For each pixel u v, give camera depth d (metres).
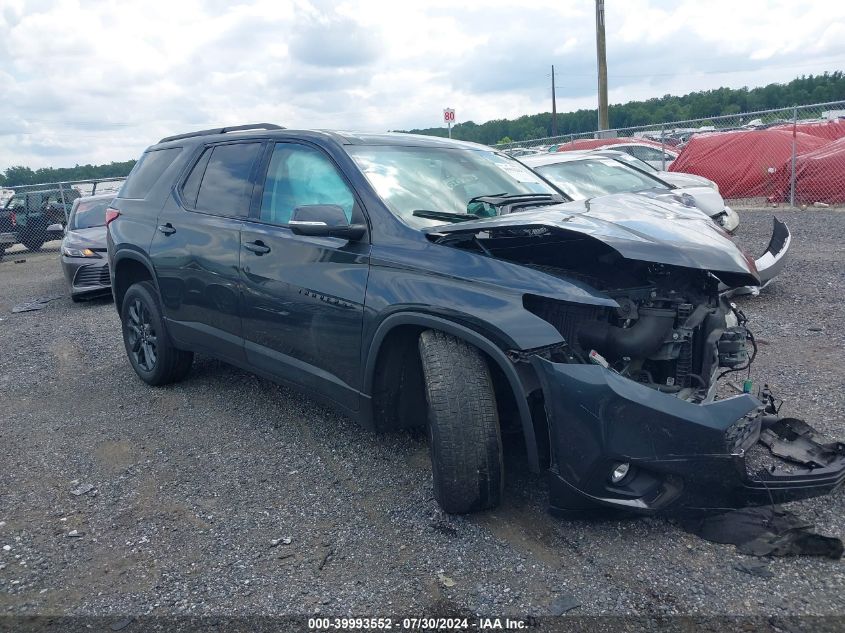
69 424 4.96
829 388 4.66
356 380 3.66
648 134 19.39
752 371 5.10
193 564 3.08
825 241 10.64
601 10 25.86
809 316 6.58
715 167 16.19
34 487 3.95
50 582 2.98
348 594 2.79
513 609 2.63
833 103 14.70
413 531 3.23
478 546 3.07
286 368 4.16
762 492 2.94
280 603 2.76
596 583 2.76
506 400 3.35
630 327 3.18
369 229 3.70
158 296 5.28
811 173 14.77
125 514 3.58
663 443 2.81
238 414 4.93
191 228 4.85
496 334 3.00
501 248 3.51
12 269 16.36
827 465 3.31
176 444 4.46
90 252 10.36
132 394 5.54
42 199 19.33
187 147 5.34
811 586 2.67
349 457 4.11
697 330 3.35
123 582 2.96
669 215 3.67
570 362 2.96
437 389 3.12
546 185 4.75
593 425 2.83
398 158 4.20
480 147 4.93
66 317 9.50
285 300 4.04
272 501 3.62
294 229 3.62
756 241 11.07
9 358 7.15
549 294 2.98
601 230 3.20
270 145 4.57
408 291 3.34
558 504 3.04
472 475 3.12
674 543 3.01
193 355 5.55
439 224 3.70
